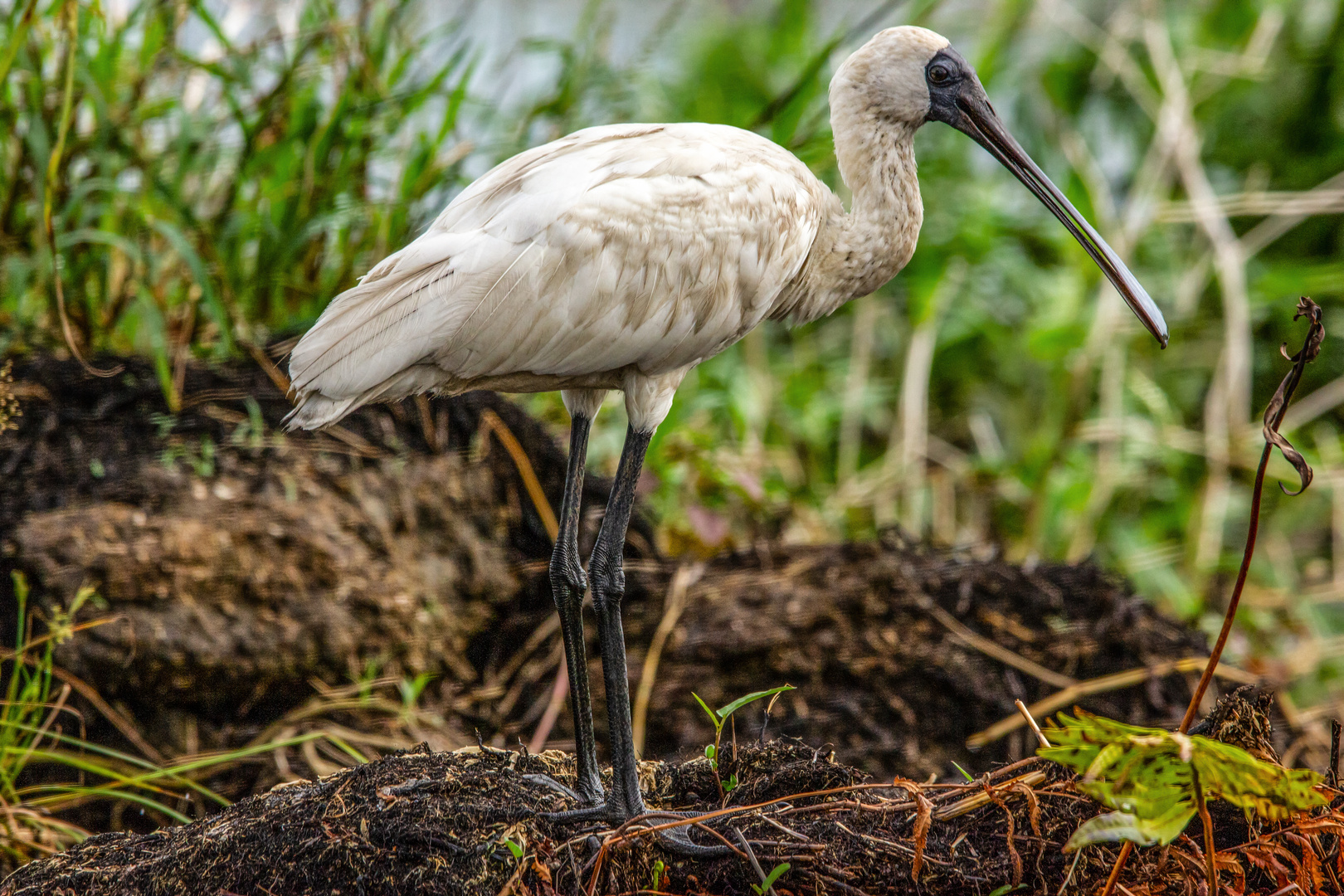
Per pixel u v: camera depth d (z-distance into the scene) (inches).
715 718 269.1
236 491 385.1
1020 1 682.8
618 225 275.9
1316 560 601.6
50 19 424.2
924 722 392.8
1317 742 443.5
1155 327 336.5
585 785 281.6
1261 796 203.0
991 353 658.2
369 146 461.7
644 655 406.0
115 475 381.1
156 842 271.9
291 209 446.3
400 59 464.8
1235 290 604.4
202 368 425.1
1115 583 444.8
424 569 402.0
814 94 489.1
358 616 381.7
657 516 474.0
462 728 387.5
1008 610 425.1
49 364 408.5
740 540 497.7
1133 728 201.6
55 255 386.6
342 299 269.3
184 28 507.2
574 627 290.0
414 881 237.5
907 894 245.6
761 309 300.0
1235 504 605.9
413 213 466.6
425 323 266.4
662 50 748.6
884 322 669.3
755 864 239.9
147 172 429.1
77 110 423.2
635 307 279.4
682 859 255.3
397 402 427.2
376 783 262.2
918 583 427.5
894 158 327.6
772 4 825.5
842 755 379.6
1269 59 691.4
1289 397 220.1
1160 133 649.0
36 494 373.4
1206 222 618.2
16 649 348.5
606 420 539.2
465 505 417.1
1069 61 713.0
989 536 590.2
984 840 254.5
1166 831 203.5
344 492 396.8
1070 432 602.2
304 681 375.6
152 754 357.1
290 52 471.2
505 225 272.8
